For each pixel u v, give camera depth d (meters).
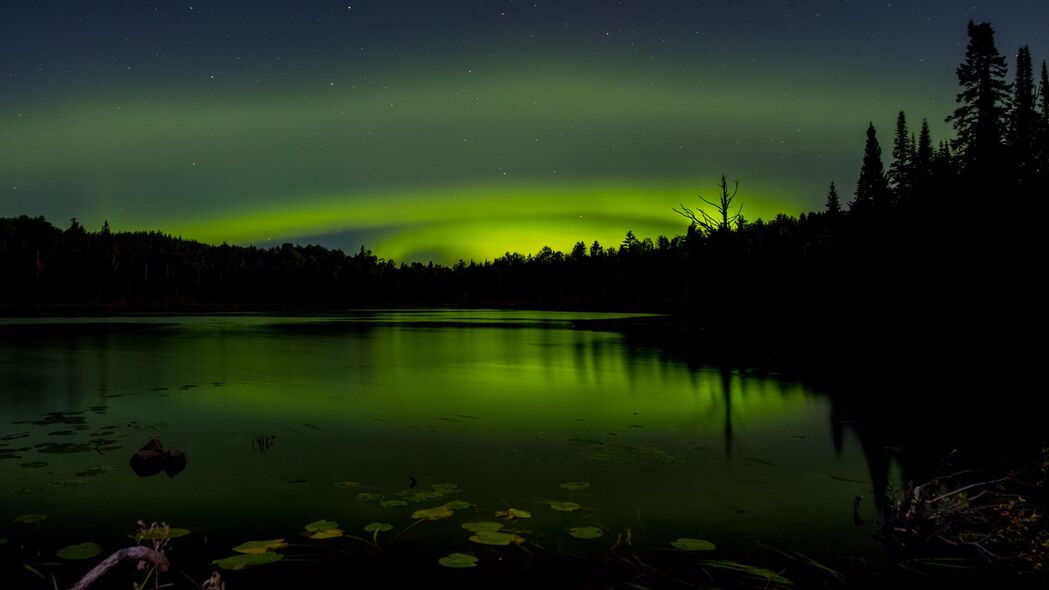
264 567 3.83
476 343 23.78
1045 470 4.96
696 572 3.83
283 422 8.38
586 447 7.01
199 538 4.30
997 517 4.51
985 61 35.84
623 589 3.59
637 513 4.86
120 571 3.77
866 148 56.94
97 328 33.91
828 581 3.73
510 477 5.79
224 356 17.97
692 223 41.75
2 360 16.48
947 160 35.56
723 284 41.69
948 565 3.97
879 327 24.78
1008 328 19.89
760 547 4.23
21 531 4.40
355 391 11.29
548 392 11.23
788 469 6.14
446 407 9.66
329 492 5.31
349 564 3.88
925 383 12.40
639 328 34.72
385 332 30.98
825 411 9.41
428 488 5.45
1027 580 3.76
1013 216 23.89
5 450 6.70
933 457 6.61
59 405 9.62
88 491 5.30
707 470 6.07
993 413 9.25
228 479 5.69
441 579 3.69
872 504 5.10
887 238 33.69
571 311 74.69
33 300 105.88
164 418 8.62
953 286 23.86
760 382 12.68
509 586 3.61
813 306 35.72
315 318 51.62
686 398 10.62
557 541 4.29
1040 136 31.06
